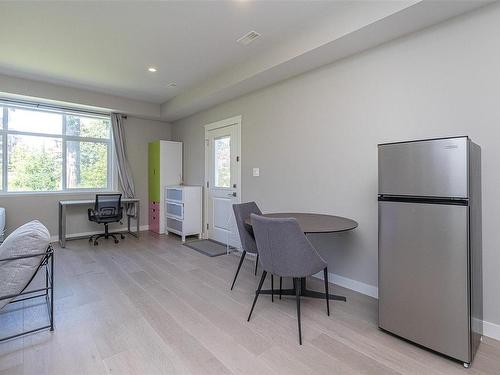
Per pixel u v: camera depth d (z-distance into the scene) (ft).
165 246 14.19
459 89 6.59
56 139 15.43
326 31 7.90
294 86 10.55
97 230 16.67
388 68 7.84
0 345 5.72
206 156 15.78
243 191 13.14
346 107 8.86
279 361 5.31
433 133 7.01
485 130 6.24
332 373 4.98
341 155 9.04
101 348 5.67
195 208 15.78
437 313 5.42
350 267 8.91
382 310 6.25
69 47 9.75
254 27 8.44
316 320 6.87
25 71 11.93
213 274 10.15
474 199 5.49
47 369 5.04
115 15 7.82
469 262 5.10
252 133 12.56
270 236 6.28
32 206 14.51
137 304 7.68
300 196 10.39
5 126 13.94
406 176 5.78
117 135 16.69
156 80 13.05
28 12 7.65
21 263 5.76
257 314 7.16
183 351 5.59
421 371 5.04
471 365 5.19
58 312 7.18
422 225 5.57
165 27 8.45
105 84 13.62
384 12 6.61
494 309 6.13
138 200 16.39
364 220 8.48
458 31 6.58
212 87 12.67
